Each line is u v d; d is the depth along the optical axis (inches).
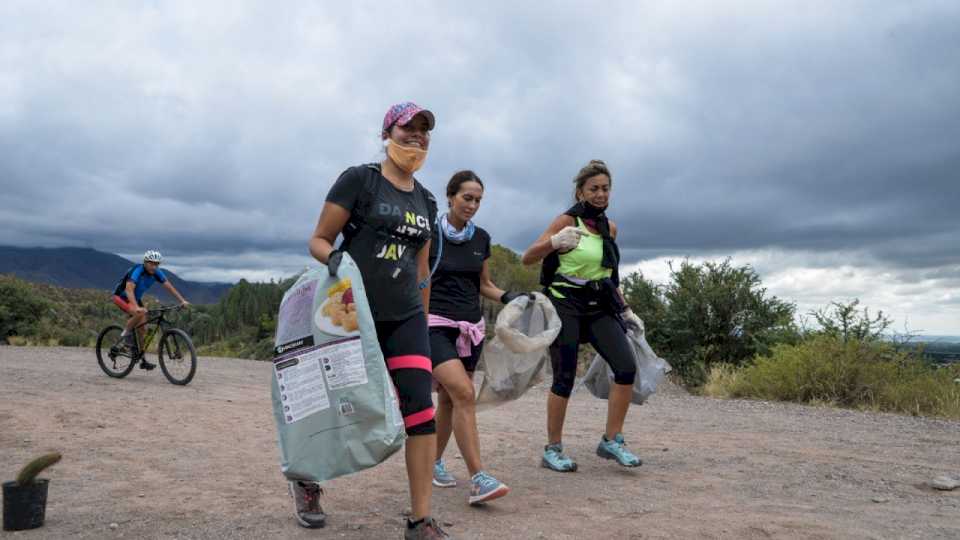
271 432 269.4
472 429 173.2
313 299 135.9
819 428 309.9
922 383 417.1
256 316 2116.1
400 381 142.2
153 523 153.9
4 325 922.1
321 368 132.7
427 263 157.9
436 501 177.9
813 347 452.1
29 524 148.7
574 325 214.7
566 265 215.6
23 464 204.8
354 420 129.6
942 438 283.3
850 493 190.1
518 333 199.0
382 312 143.0
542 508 172.2
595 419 334.0
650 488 193.6
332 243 144.3
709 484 198.5
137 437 250.1
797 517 163.9
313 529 152.5
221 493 179.8
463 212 187.6
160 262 443.5
